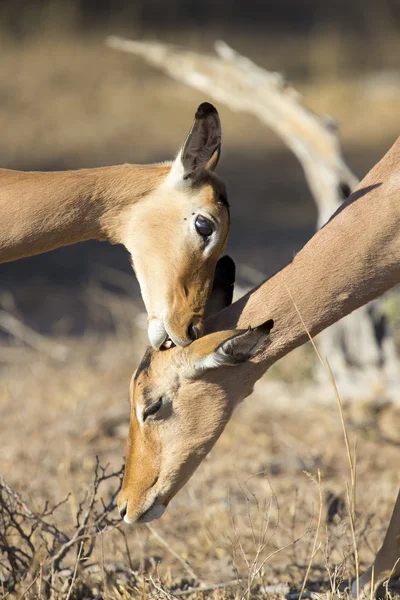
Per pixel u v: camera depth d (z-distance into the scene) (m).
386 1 62.25
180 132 43.78
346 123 44.28
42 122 44.59
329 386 19.98
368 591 10.83
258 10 69.88
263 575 11.71
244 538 13.87
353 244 10.52
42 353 23.95
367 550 13.22
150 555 13.38
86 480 16.05
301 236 32.41
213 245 11.27
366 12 63.22
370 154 39.72
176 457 10.71
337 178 18.77
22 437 18.78
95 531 12.74
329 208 18.88
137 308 26.22
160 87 51.19
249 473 16.91
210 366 10.29
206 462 17.52
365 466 17.14
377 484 16.09
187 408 10.62
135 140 42.22
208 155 11.30
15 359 23.77
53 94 49.03
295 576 12.30
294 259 10.73
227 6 69.25
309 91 49.12
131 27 61.22
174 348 10.85
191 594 11.40
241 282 26.53
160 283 11.27
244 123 46.97
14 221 11.35
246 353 9.98
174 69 19.97
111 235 11.67
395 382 19.48
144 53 20.02
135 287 28.69
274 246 31.23
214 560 13.23
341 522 13.03
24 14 58.88
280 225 33.84
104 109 47.03
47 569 11.40
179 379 10.59
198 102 48.53
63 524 13.87
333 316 10.67
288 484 16.33
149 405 10.62
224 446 18.27
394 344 20.12
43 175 11.52
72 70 53.12
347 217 10.62
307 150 19.02
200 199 11.35
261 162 41.34
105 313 26.72
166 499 10.81
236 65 19.64
